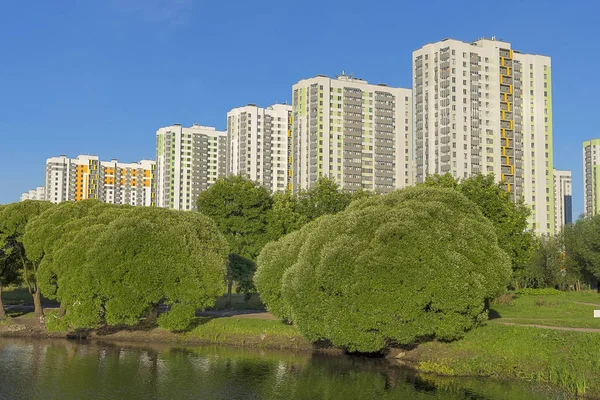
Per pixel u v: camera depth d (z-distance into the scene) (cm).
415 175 15325
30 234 6300
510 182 14962
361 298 4422
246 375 4494
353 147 17600
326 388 4100
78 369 4700
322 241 4931
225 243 6712
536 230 15200
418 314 4403
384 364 4859
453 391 3959
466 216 4962
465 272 4441
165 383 4247
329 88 17400
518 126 15200
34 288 7344
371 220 4688
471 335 4700
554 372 4009
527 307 6875
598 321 5141
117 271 5591
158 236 5816
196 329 6097
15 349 5541
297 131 17850
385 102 18150
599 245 9944
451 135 14375
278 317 6300
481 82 14862
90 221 6250
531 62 15550
